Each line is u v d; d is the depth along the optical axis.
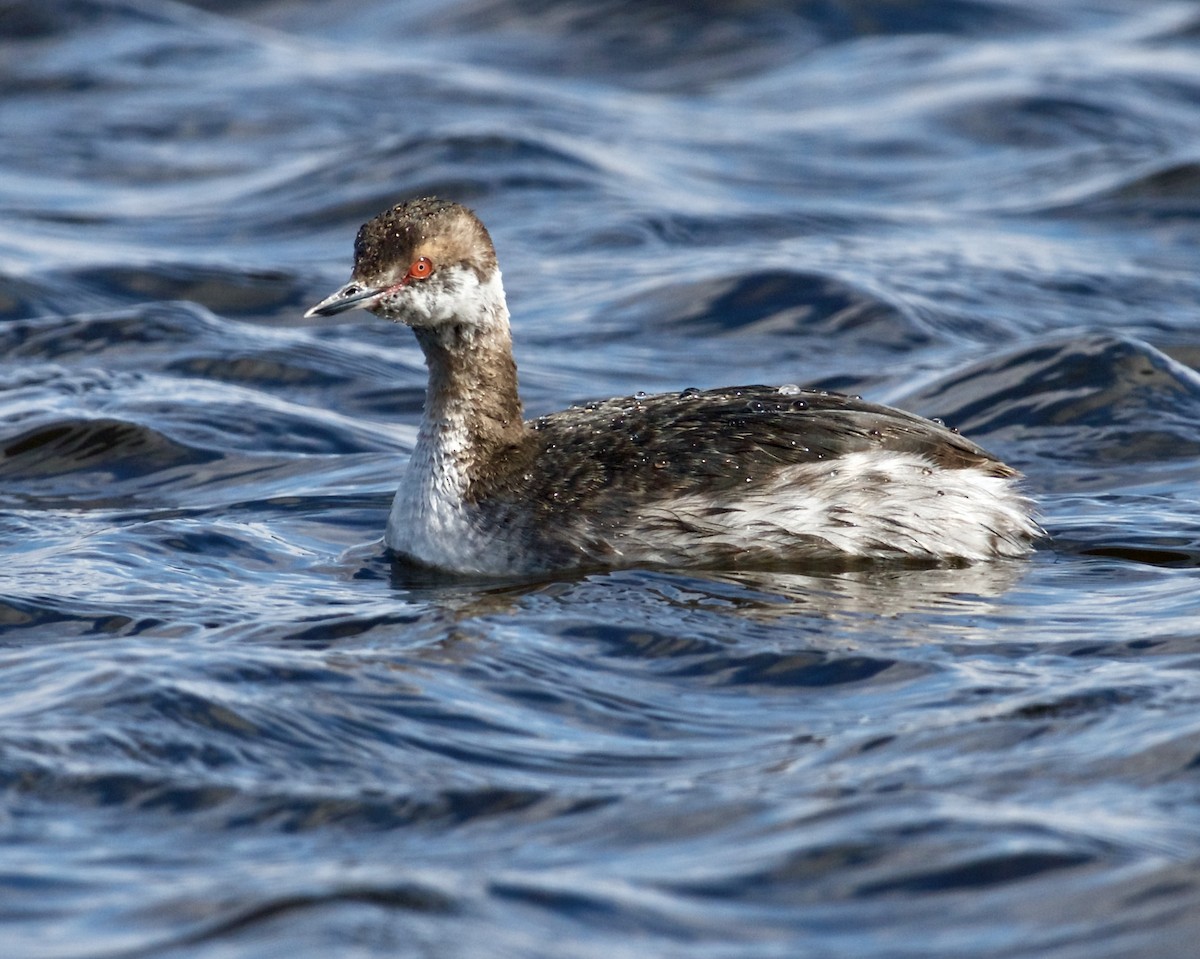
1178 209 25.09
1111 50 33.16
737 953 7.86
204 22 34.78
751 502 13.41
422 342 14.30
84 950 7.84
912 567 13.41
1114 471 16.19
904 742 9.93
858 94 31.45
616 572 13.26
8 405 17.83
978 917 8.13
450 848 8.79
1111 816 8.95
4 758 9.55
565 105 30.73
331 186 26.30
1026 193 26.41
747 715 10.51
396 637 11.79
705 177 27.23
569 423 14.45
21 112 30.00
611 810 9.19
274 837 8.94
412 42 35.09
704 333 20.75
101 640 11.60
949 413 17.66
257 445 17.02
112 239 24.53
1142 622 11.87
